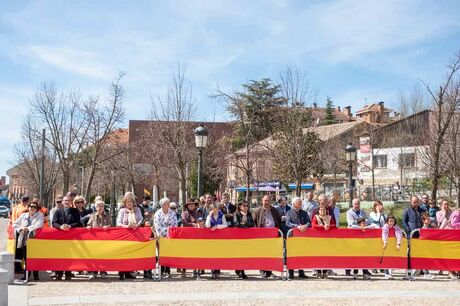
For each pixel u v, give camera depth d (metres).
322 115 85.06
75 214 13.02
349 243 13.18
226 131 43.62
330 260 13.09
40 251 12.55
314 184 43.38
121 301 9.85
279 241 13.09
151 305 9.50
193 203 14.13
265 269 12.96
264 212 13.54
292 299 10.03
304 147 31.44
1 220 55.81
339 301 9.86
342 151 48.75
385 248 13.18
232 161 41.66
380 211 13.80
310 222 13.77
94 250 12.66
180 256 12.91
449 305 9.51
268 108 40.81
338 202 40.97
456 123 26.77
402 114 64.12
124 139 65.81
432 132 28.52
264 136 40.44
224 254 12.97
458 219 14.05
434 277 13.31
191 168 40.75
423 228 13.52
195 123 37.66
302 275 13.30
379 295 10.48
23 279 12.70
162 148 37.97
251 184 43.00
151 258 12.85
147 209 17.72
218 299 10.02
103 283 12.12
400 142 46.75
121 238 12.78
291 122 31.75
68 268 12.55
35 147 52.78
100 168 40.81
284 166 32.97
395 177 48.78
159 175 41.34
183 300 9.93
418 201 14.09
